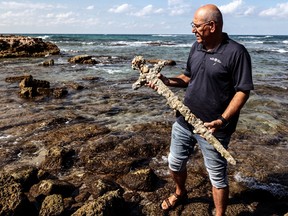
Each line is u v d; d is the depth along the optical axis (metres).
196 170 5.03
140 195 4.32
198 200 4.19
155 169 5.13
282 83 13.51
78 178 4.85
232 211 4.01
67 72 17.11
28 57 28.31
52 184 4.24
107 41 61.94
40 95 10.60
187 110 3.13
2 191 3.61
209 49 3.13
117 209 3.75
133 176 4.52
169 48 40.03
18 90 11.54
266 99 10.05
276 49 40.50
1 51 28.75
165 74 16.44
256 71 17.67
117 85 12.91
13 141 6.20
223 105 3.15
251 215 3.95
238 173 4.94
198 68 3.21
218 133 3.18
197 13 3.03
